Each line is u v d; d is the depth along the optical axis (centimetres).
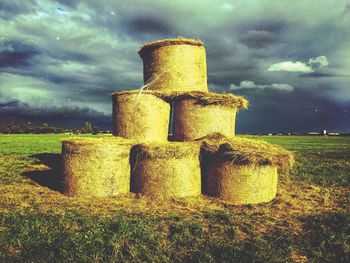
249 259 498
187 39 991
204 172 897
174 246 551
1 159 1659
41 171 1262
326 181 1118
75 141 873
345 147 3425
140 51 1055
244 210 764
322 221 675
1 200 830
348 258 509
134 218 683
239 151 809
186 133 945
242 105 978
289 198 877
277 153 828
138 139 935
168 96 948
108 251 526
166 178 843
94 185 857
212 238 586
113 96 982
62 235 586
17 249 538
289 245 556
